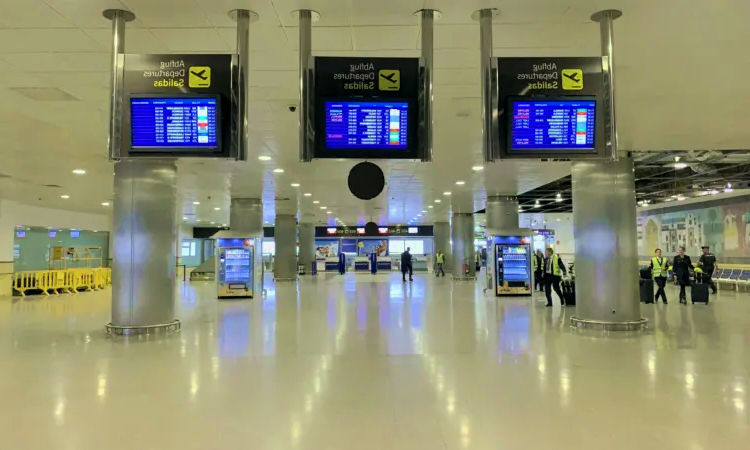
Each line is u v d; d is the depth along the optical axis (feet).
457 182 48.49
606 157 15.02
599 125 15.06
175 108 14.79
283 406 15.69
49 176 44.09
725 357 22.33
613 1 14.46
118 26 14.96
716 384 17.97
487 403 15.89
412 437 13.05
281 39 16.71
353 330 30.66
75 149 32.86
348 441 12.80
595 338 27.48
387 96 14.88
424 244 145.79
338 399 16.38
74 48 17.39
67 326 33.17
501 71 15.10
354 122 14.85
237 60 14.85
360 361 21.95
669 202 83.87
